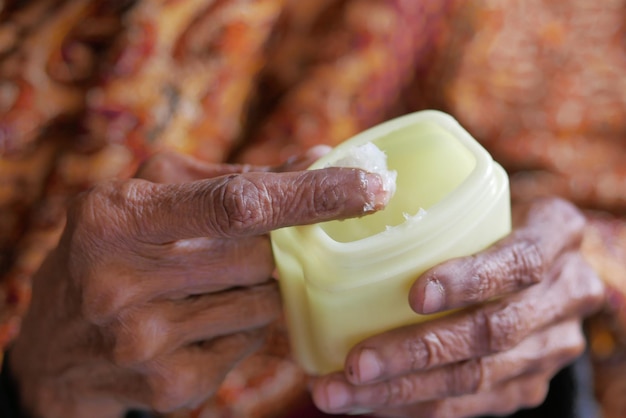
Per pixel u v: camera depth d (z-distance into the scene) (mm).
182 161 376
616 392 573
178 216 302
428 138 343
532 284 344
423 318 344
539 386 418
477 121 663
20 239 480
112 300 332
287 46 577
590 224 627
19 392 417
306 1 573
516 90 672
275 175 291
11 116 464
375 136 348
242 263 339
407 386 360
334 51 563
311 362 364
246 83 545
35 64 472
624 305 542
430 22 633
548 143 656
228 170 369
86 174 472
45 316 376
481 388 371
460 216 322
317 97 553
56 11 485
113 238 321
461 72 672
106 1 483
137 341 342
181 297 348
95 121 473
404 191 330
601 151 660
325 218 291
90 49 479
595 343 562
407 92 665
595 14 712
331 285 317
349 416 513
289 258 329
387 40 580
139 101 480
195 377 365
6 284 473
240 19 510
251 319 359
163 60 488
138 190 317
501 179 339
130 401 388
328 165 329
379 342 336
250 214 285
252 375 503
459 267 321
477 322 348
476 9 673
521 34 693
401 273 318
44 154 479
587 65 687
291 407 521
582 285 402
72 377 391
